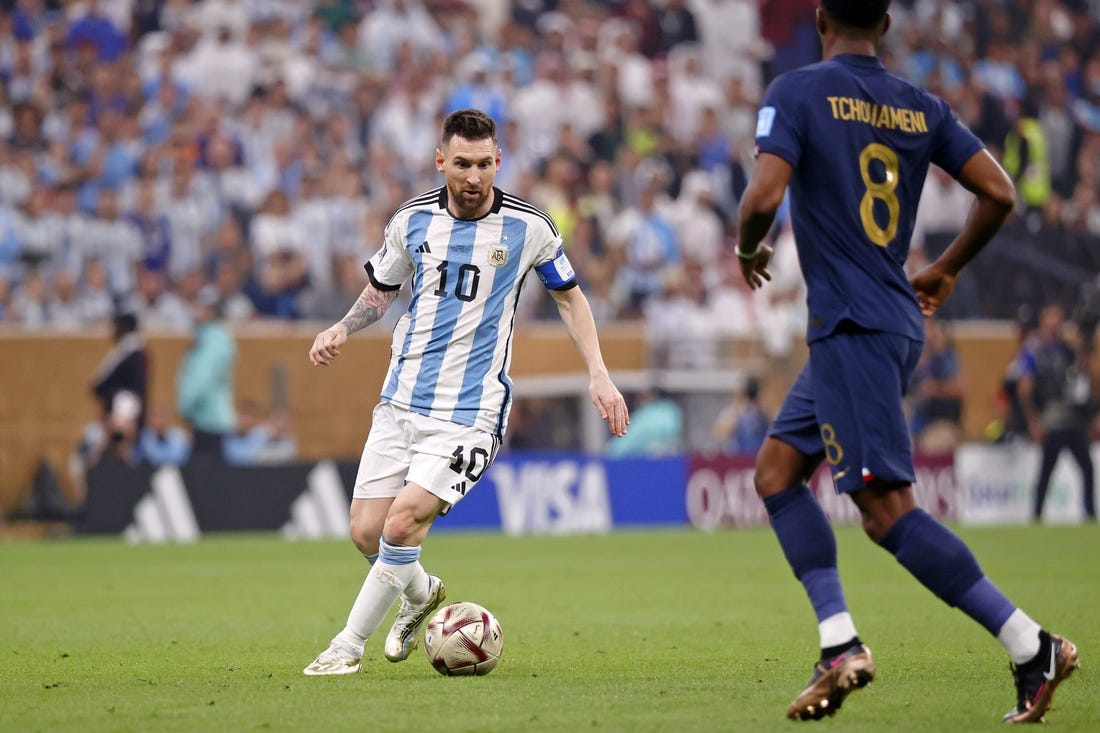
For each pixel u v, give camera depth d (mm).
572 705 17047
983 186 16641
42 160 65688
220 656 22781
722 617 28688
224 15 73625
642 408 62406
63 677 20172
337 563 43312
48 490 55344
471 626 19984
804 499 16641
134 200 64062
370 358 60219
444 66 74125
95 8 70688
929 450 63156
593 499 59156
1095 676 19531
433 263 20031
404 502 19656
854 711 16469
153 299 61531
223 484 55188
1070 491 65438
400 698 17688
